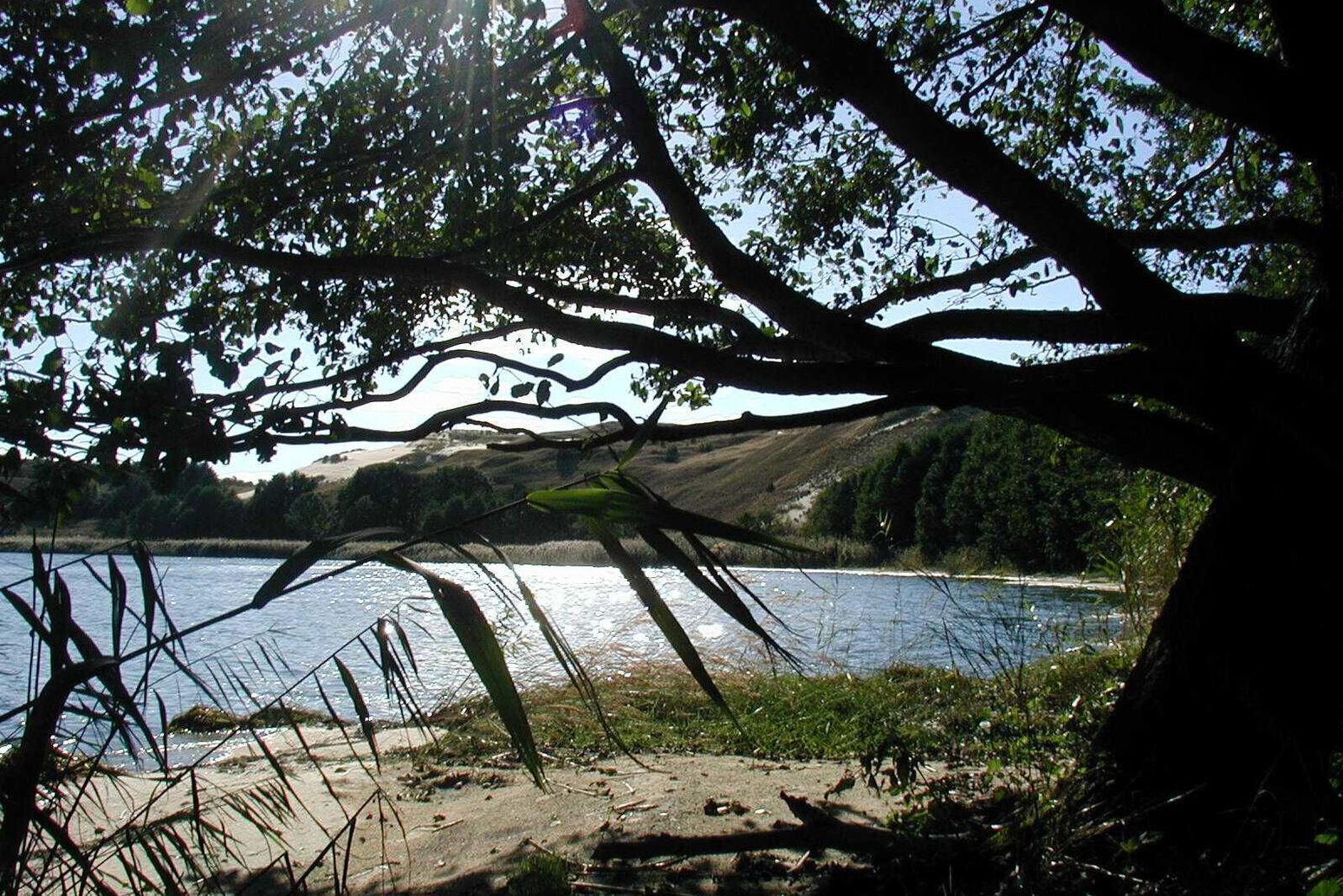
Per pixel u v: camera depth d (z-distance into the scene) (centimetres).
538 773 211
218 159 488
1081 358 378
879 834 382
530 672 860
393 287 579
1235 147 621
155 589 232
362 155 481
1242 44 625
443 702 834
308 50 450
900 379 368
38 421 374
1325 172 382
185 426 385
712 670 887
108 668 216
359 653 1144
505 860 428
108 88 420
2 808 200
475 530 226
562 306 595
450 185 496
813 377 372
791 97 550
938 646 853
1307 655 338
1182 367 345
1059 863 312
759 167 630
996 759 410
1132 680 374
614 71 443
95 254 438
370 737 234
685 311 475
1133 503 714
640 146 437
